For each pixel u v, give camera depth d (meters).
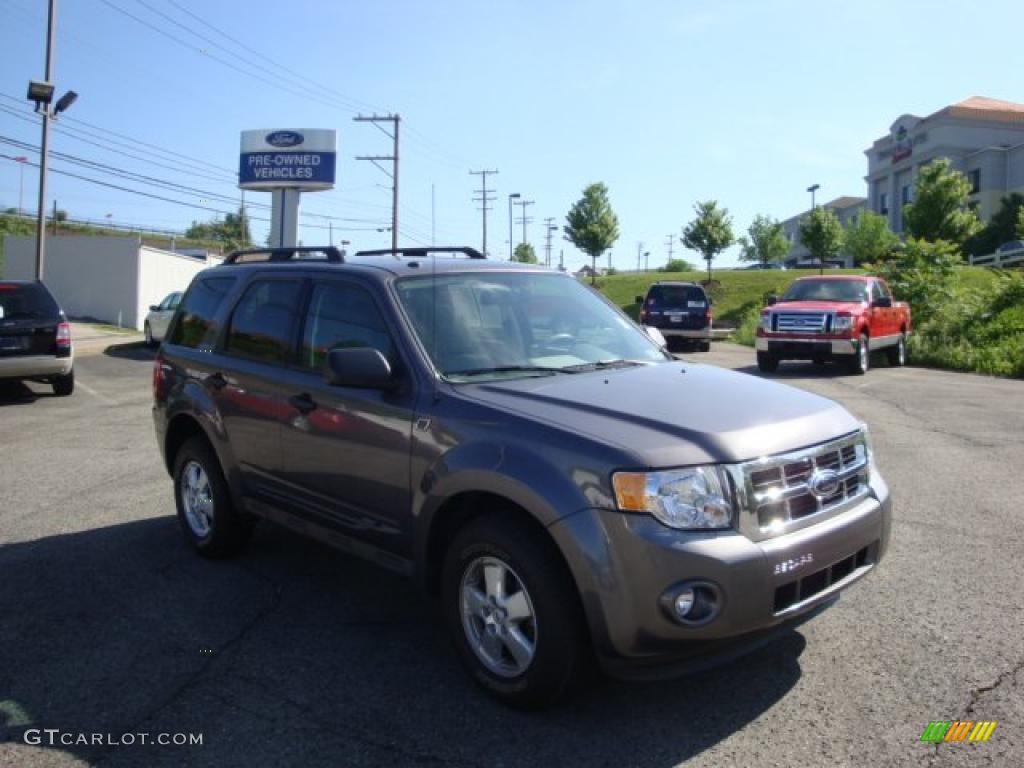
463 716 3.57
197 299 5.95
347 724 3.51
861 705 3.59
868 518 3.74
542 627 3.41
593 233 61.56
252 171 38.12
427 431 3.90
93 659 4.12
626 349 4.86
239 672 3.98
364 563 5.49
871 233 61.69
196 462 5.60
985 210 71.06
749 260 85.50
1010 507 6.62
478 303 4.61
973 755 3.21
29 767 3.23
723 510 3.28
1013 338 18.61
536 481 3.39
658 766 3.17
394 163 50.50
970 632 4.29
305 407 4.59
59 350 13.24
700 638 3.19
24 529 6.27
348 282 4.65
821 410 3.91
